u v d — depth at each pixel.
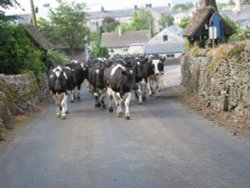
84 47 76.25
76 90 27.56
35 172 11.70
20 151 14.11
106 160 12.41
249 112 16.06
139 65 23.84
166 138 14.73
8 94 20.89
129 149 13.49
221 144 13.45
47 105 26.73
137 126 17.09
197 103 22.22
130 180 10.55
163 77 40.69
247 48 16.33
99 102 23.19
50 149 14.12
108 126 17.44
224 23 27.67
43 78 31.47
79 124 18.33
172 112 20.05
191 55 26.12
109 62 23.22
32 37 37.28
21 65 28.75
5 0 27.67
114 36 132.50
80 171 11.52
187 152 12.78
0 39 28.44
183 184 10.05
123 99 19.20
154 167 11.49
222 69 18.73
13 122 19.41
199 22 29.30
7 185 10.81
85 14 73.75
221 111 18.69
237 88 17.16
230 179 10.21
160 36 115.56
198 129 15.88
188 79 27.12
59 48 73.19
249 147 12.90
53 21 72.94
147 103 23.48
